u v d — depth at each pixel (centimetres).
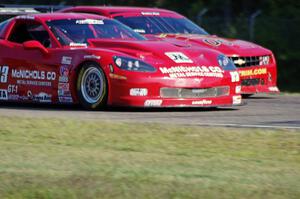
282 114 3291
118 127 2669
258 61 4106
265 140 2456
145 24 4275
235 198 1788
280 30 6619
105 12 4275
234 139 2473
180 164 2102
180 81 3231
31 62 3484
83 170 2009
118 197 1806
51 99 3431
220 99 3366
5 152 2241
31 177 1938
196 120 2991
